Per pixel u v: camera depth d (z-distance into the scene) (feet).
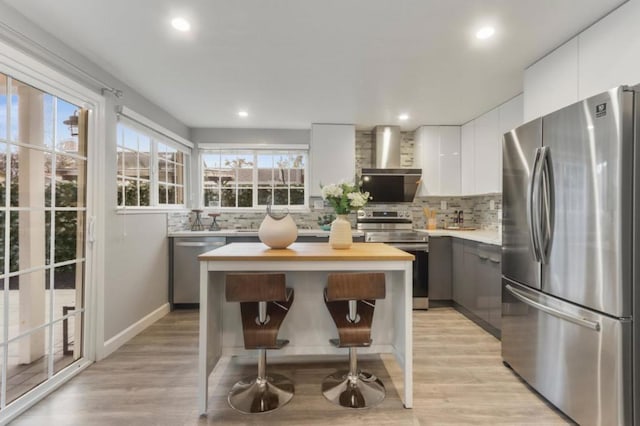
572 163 5.47
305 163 14.93
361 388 6.61
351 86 9.39
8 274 5.82
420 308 12.09
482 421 5.70
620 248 4.77
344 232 7.16
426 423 5.66
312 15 5.96
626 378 4.78
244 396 6.36
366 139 14.79
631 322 4.78
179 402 6.23
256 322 6.32
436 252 12.39
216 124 13.69
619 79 5.68
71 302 7.34
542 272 6.18
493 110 11.34
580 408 5.38
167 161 12.51
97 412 5.90
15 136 5.97
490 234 11.26
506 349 7.59
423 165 13.71
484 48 7.16
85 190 7.75
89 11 5.81
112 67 8.09
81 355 7.65
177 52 7.36
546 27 6.31
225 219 14.49
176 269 12.07
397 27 6.35
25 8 5.72
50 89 6.65
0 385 5.65
